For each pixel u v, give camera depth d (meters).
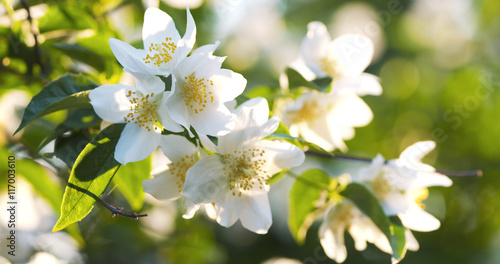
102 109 0.34
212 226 0.58
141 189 0.39
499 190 0.61
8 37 0.39
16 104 0.43
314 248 0.61
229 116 0.34
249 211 0.36
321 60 0.41
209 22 0.47
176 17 0.42
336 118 0.42
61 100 0.33
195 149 0.35
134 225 0.47
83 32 0.41
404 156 0.38
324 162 0.58
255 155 0.35
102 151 0.34
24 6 0.38
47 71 0.40
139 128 0.34
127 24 0.47
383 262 0.58
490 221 0.61
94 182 0.34
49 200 0.42
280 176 0.38
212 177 0.35
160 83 0.34
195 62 0.34
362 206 0.39
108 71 0.39
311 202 0.40
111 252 0.48
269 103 0.40
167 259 0.53
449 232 0.61
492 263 0.61
